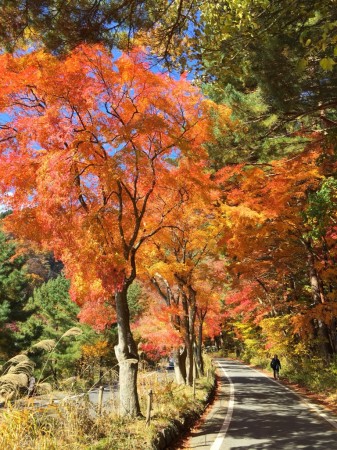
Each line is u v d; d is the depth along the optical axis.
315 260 18.00
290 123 13.03
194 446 8.01
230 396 16.48
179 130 9.66
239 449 7.52
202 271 16.61
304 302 21.92
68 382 7.55
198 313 23.03
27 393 6.33
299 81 8.84
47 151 8.11
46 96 8.09
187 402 11.53
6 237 26.69
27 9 5.86
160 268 12.82
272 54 8.21
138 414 8.89
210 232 13.85
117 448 6.36
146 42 7.42
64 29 6.25
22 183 8.02
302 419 10.62
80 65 7.84
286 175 12.59
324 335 20.03
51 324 35.28
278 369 24.11
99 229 8.13
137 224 9.52
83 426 6.98
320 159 12.10
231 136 11.76
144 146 9.70
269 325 22.34
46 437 5.73
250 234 13.67
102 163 8.34
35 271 54.22
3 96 7.94
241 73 7.57
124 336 9.40
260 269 20.88
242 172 12.59
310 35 7.70
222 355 65.38
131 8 6.15
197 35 6.78
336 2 5.92
